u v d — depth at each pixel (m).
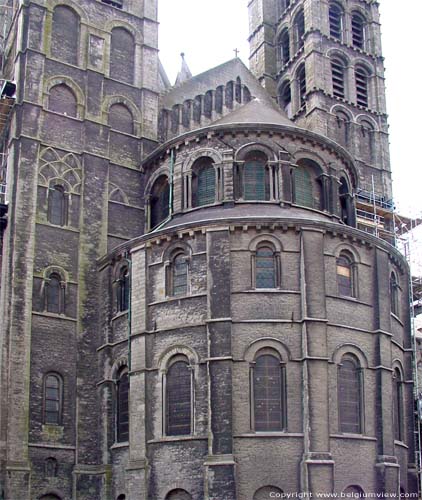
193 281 43.66
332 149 50.78
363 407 43.09
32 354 47.09
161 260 45.09
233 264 43.16
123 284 48.09
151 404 43.00
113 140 54.84
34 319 47.84
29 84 52.34
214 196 48.28
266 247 43.75
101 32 56.94
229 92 63.25
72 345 48.69
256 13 80.12
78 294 49.81
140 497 41.78
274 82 76.62
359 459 41.97
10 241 48.56
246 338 41.84
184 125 59.84
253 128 48.56
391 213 68.19
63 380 47.78
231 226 43.62
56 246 50.19
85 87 54.81
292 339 42.03
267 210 46.41
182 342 42.84
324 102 69.25
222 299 42.31
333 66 72.06
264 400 41.25
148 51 58.72
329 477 39.97
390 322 45.81
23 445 44.94
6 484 43.84
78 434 47.06
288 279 43.06
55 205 51.22
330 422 41.47
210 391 40.97
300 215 46.31
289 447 40.41
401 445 45.94
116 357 47.00
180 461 41.22
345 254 45.34
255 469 40.00
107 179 53.38
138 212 54.00
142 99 57.09
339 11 74.56
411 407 48.31
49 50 54.25
